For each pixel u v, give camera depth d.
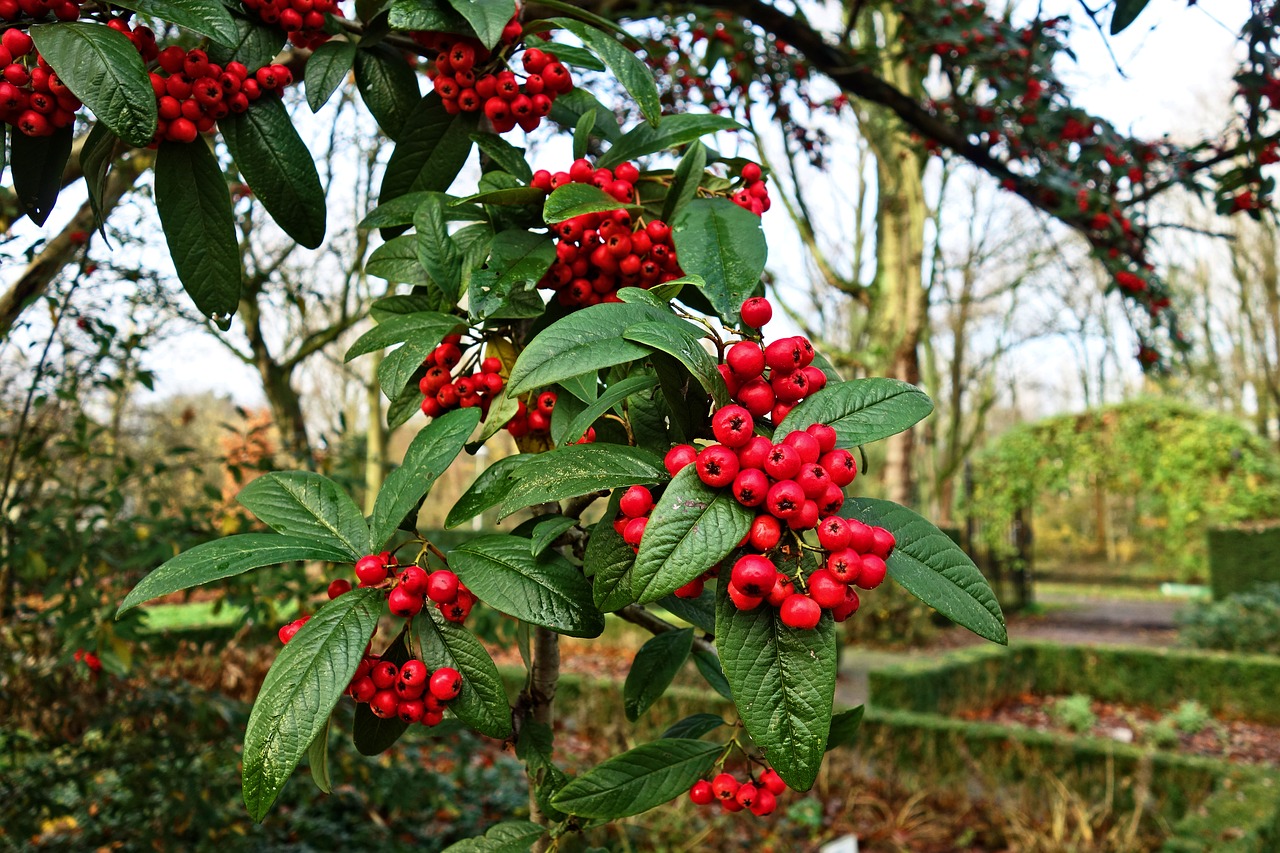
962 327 20.28
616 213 1.29
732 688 0.92
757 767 1.39
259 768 0.91
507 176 1.45
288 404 6.12
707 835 5.46
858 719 1.23
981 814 6.23
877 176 12.70
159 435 5.34
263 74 1.38
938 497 20.47
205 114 1.35
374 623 1.03
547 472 1.01
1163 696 9.53
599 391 1.30
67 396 3.16
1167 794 5.66
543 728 1.40
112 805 3.66
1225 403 25.81
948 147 4.20
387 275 1.47
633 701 1.47
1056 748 6.07
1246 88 3.00
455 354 1.35
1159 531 20.84
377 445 8.11
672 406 1.06
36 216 1.43
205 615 7.79
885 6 4.76
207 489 3.38
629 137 1.51
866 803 6.36
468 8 1.30
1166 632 15.41
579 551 1.29
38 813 3.40
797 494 0.89
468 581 1.07
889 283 12.59
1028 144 4.10
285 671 0.96
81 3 1.24
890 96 3.97
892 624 13.24
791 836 5.79
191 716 3.56
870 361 11.77
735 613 0.95
